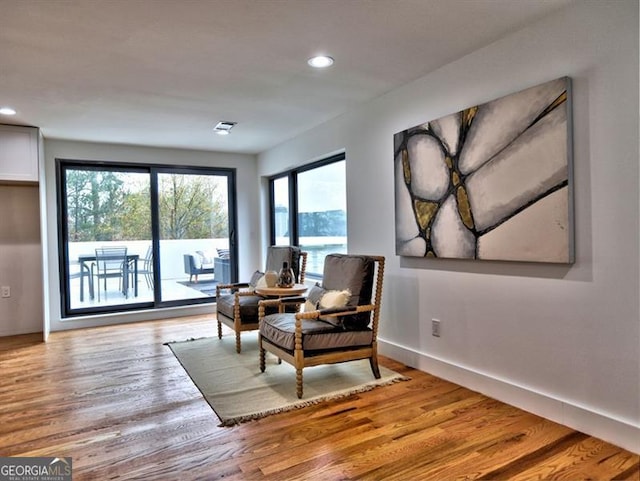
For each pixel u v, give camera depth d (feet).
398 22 7.59
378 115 11.90
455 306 9.71
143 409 8.61
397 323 11.48
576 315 7.30
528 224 7.79
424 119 10.29
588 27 6.95
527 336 8.14
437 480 6.02
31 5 6.67
